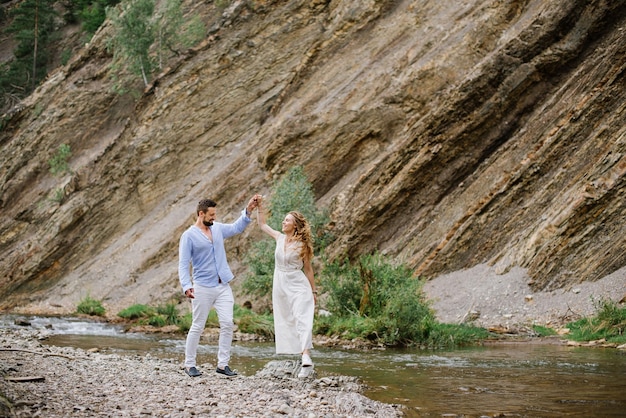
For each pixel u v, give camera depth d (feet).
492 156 58.80
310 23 95.50
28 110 118.52
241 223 23.95
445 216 57.93
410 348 35.55
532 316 43.11
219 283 23.11
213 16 112.68
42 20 159.12
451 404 18.35
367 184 64.28
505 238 52.13
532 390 20.53
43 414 13.96
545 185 52.44
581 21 61.31
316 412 16.61
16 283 88.94
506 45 62.34
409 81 71.10
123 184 91.81
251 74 93.97
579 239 45.73
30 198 104.68
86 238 90.27
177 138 92.07
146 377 20.83
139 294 72.28
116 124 110.01
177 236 78.69
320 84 82.89
